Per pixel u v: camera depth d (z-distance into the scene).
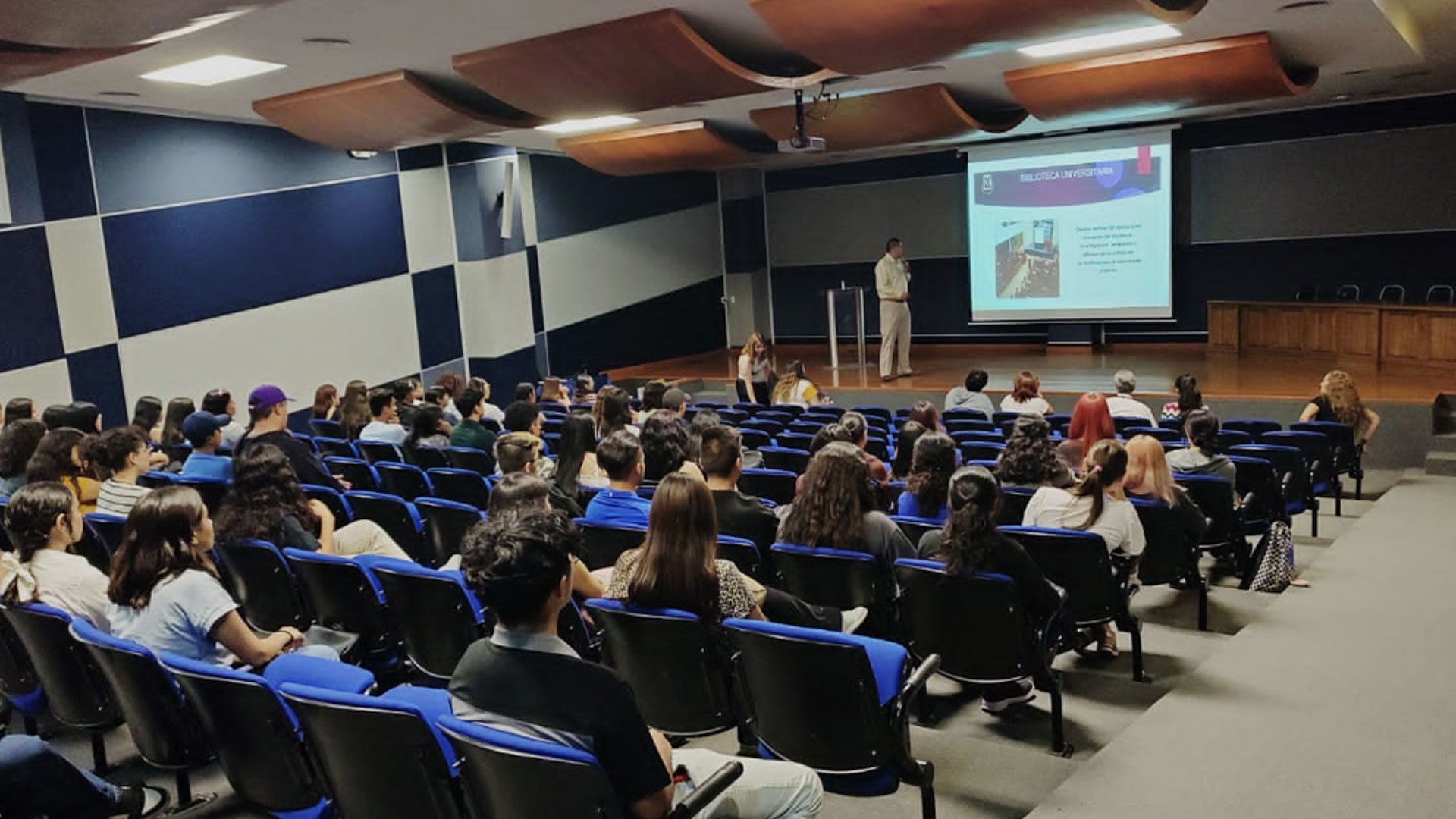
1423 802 3.06
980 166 15.60
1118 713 4.09
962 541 3.55
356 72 8.68
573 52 7.80
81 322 9.22
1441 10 8.81
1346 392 8.22
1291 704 3.77
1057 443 7.86
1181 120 14.27
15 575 3.46
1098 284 15.03
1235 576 6.14
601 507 4.41
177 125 10.08
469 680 2.16
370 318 12.34
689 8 7.32
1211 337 14.65
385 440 7.48
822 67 8.75
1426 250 13.76
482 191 13.36
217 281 10.53
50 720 4.29
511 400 13.90
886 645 2.87
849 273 18.23
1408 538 6.19
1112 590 4.20
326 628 3.98
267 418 5.62
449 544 4.92
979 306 15.95
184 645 3.19
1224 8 7.75
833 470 3.93
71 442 4.79
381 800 2.50
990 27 6.79
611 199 16.31
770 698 2.94
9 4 4.43
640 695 3.33
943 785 3.52
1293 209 14.59
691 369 16.48
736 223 18.47
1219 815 3.04
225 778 3.71
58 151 9.00
